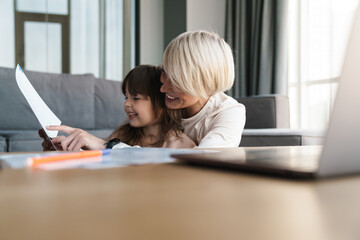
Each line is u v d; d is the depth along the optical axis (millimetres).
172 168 307
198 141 1101
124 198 181
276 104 2355
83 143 769
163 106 1019
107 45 3646
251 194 194
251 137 1681
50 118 789
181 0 3943
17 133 1644
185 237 115
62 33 3410
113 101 2473
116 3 3684
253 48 3477
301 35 3189
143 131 1077
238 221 137
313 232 122
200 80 852
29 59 3264
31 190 202
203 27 3955
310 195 191
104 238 114
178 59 841
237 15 3627
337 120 229
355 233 120
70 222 134
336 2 2859
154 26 4133
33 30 3275
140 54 3984
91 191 199
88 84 2371
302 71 3189
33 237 114
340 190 206
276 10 3264
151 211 153
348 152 240
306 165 267
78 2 3484
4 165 319
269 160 305
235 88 3566
